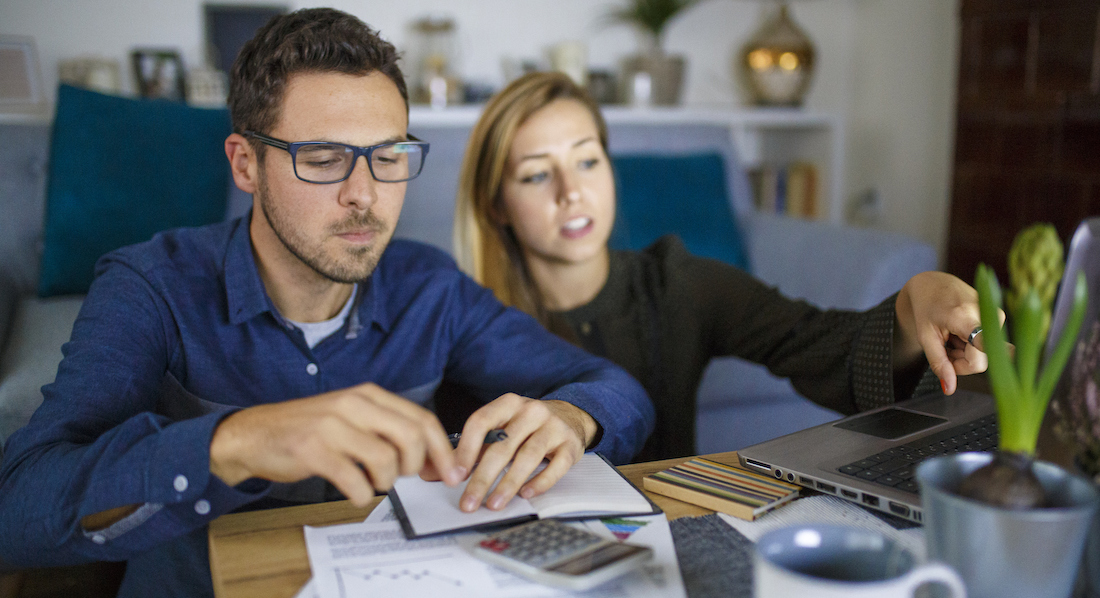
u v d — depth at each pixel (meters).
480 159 1.39
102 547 0.64
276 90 0.86
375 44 0.88
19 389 1.40
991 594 0.45
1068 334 0.45
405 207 2.25
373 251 0.90
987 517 0.44
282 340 1.00
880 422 0.83
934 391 0.95
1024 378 0.46
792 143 3.61
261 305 0.97
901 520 0.64
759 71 3.33
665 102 3.18
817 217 3.47
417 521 0.63
